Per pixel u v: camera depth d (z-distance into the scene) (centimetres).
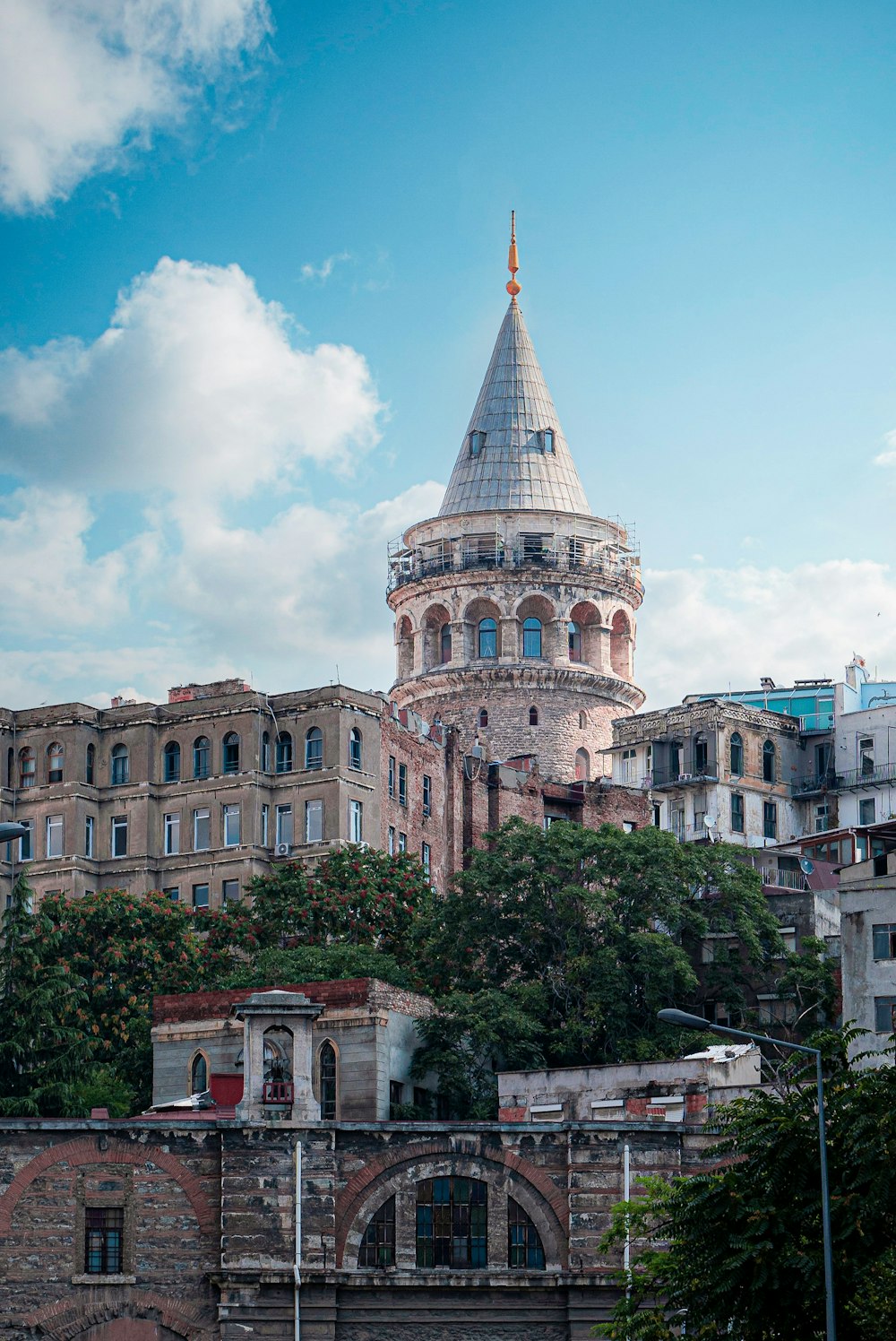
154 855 13562
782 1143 6050
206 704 13612
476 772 14662
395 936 11556
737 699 16938
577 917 11019
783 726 15575
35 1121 7469
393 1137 7588
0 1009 10856
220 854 13375
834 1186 5944
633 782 15525
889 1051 6222
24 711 13938
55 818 13712
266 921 11544
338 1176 7544
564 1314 7475
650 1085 8806
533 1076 9156
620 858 11206
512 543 15888
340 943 11125
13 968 11025
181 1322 7406
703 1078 8694
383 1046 9581
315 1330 7419
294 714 13550
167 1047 9794
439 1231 7544
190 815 13550
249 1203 7475
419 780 14188
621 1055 10512
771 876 12938
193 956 11412
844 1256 5816
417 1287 7475
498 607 15775
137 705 13775
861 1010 9725
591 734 15688
